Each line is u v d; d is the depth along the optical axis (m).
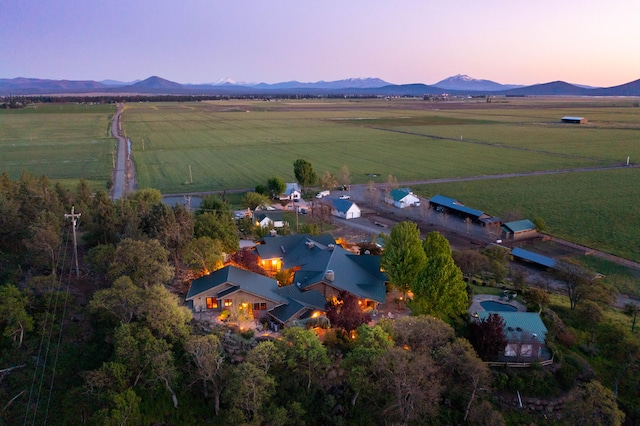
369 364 48.09
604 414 44.28
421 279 61.22
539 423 50.62
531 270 92.38
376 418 48.56
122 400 42.66
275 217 122.12
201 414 47.62
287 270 72.31
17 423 45.28
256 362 46.50
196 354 46.28
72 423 45.34
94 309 52.72
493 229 112.00
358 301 62.53
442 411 50.12
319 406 48.56
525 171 183.88
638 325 67.50
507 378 53.53
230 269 63.62
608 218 124.31
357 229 116.31
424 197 148.00
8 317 51.56
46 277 58.59
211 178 171.38
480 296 72.50
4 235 72.38
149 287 57.53
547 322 62.97
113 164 194.38
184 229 73.38
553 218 124.81
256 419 43.25
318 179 166.25
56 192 97.81
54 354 51.88
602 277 84.31
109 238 78.06
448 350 50.91
